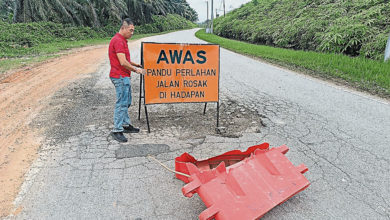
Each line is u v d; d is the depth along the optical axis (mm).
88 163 3469
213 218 2328
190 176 2619
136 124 4852
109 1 32562
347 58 11516
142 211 2625
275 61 13102
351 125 4879
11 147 3887
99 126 4680
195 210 2656
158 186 3020
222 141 4199
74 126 4668
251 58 14562
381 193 2945
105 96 6512
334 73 9430
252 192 2414
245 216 2203
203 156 3707
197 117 5266
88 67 10500
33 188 2947
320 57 12305
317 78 9094
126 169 3348
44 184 3020
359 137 4375
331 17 16531
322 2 20031
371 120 5133
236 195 2396
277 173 2641
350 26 13859
